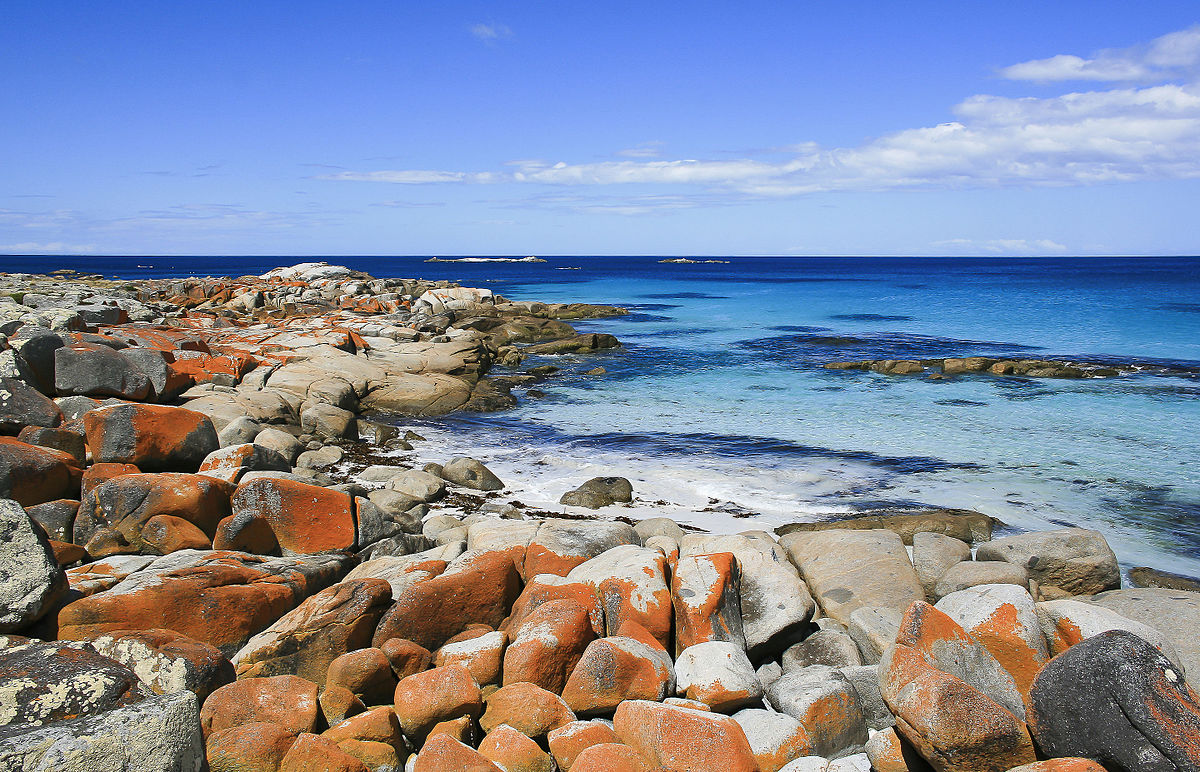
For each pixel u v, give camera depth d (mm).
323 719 6508
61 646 5547
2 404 12062
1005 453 18078
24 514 6969
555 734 6258
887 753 6129
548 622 7293
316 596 7934
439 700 6488
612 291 83438
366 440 19453
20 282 49875
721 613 8023
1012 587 7371
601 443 19422
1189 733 5234
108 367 15453
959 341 39531
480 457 18062
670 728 5879
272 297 47031
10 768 4234
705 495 15164
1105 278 96188
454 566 8742
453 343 29625
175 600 7535
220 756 5641
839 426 20984
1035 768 5375
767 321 51062
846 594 9289
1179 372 29156
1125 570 11734
